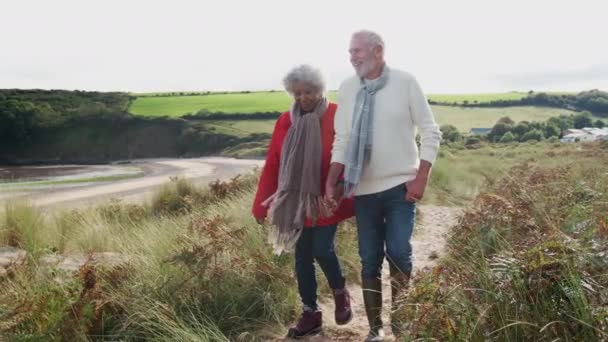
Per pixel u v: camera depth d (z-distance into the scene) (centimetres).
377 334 369
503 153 2967
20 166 9100
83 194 2217
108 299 377
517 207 472
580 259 282
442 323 276
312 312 399
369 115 366
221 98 16775
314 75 380
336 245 579
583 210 423
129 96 16200
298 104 395
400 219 362
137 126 12675
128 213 1109
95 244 705
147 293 412
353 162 363
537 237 333
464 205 1016
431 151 356
